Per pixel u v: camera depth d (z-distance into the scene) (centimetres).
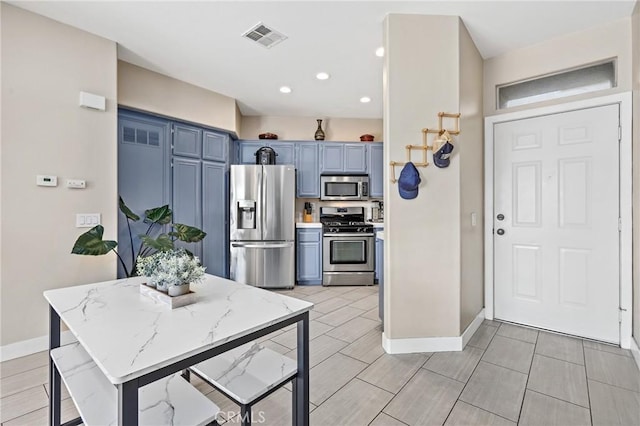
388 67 229
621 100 233
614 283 241
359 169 485
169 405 110
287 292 410
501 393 181
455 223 236
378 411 166
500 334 263
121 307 130
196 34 258
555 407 168
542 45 265
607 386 186
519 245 282
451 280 235
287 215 429
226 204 421
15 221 223
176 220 359
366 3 217
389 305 232
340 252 446
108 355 88
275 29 250
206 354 96
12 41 221
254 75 338
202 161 388
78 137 250
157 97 332
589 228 251
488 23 239
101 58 262
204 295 147
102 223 262
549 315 269
